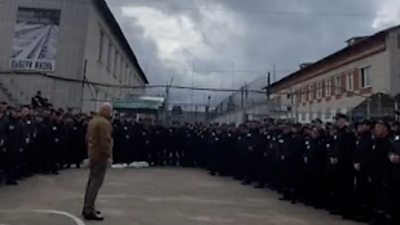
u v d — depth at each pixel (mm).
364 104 29219
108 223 8344
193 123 23781
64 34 24906
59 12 25016
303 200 11969
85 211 8602
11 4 24844
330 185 10859
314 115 32781
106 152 8594
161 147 22047
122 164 20781
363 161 9586
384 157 9070
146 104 27125
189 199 11789
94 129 8609
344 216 10086
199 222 8836
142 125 21672
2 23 24688
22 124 13320
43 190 11977
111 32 33531
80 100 24656
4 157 12547
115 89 36156
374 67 34406
